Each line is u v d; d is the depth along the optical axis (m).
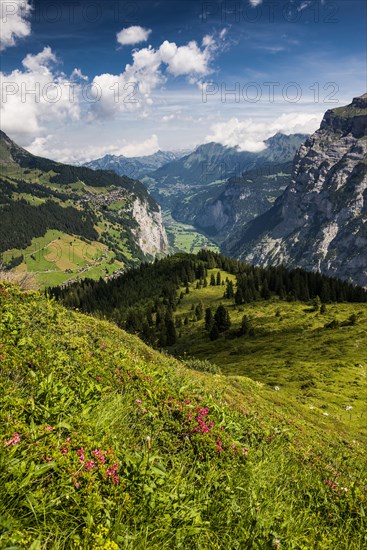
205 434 7.62
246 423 10.77
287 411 29.36
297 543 5.00
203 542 4.50
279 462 8.26
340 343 88.12
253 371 72.31
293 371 66.44
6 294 13.41
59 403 5.64
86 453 4.64
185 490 5.20
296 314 142.88
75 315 19.12
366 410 43.12
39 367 7.85
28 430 4.43
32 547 3.17
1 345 7.94
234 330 135.75
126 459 4.97
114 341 17.86
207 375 31.83
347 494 7.45
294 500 6.35
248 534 4.75
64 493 3.86
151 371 10.95
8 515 3.30
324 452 15.91
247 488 5.93
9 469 3.71
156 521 4.24
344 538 5.91
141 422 7.29
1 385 5.68
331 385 55.00
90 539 3.65
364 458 20.03
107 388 7.38
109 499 4.26
